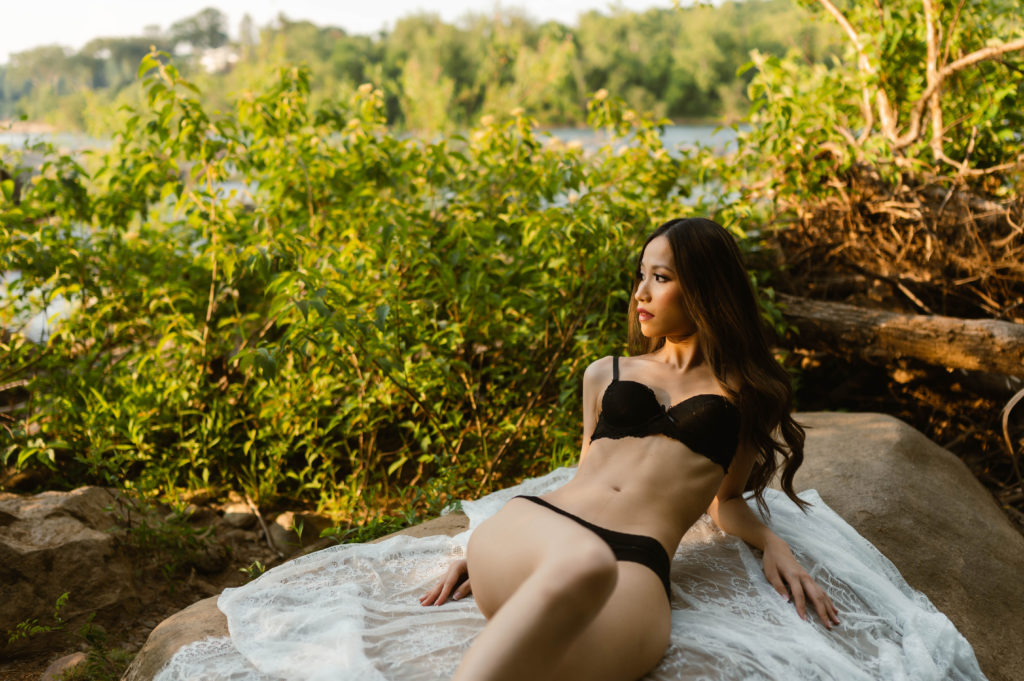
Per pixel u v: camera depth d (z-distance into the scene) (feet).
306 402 15.25
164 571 12.26
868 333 16.39
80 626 10.85
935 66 18.42
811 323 17.11
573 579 5.94
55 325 16.99
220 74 40.60
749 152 19.12
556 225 15.49
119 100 21.85
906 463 12.32
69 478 15.25
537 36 70.95
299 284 13.08
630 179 18.67
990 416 16.83
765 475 9.23
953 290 17.57
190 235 19.02
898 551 10.45
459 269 16.05
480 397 16.49
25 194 17.84
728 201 19.58
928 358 15.85
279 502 15.70
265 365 12.14
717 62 115.34
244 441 16.22
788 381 8.58
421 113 32.40
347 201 17.02
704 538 9.50
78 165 17.71
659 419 8.07
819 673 7.06
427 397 15.31
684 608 8.02
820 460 12.34
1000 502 15.03
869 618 8.27
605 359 8.97
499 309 16.14
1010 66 18.93
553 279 15.87
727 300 8.18
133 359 16.35
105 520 12.77
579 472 8.38
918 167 17.99
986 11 19.92
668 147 19.67
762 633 7.55
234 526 14.46
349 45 127.65
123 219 18.29
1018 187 17.81
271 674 6.98
